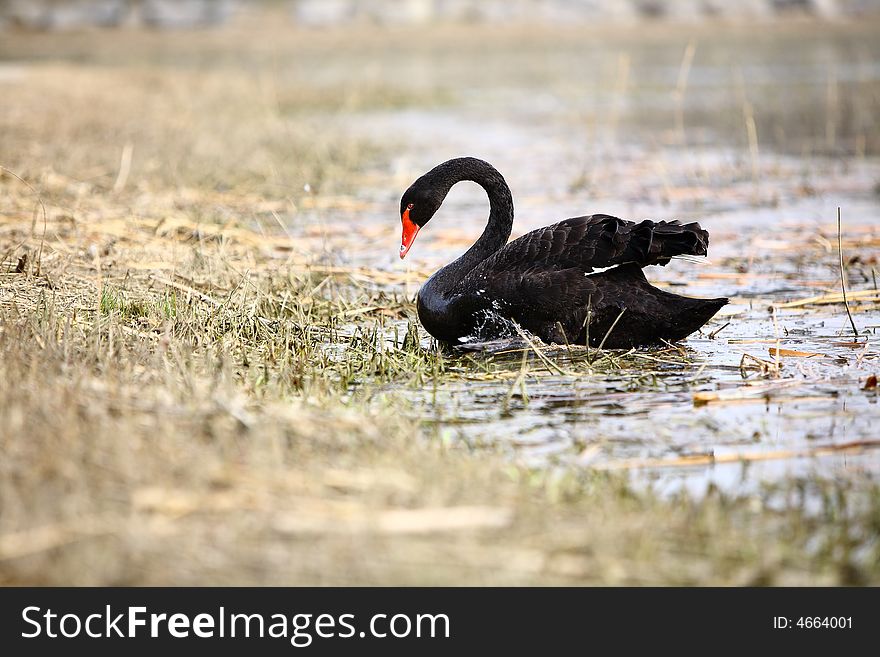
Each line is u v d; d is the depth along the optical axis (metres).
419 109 46.09
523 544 8.28
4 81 45.12
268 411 10.41
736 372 13.27
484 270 14.09
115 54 71.81
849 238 20.64
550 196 26.12
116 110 36.69
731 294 17.14
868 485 9.84
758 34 84.88
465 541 8.21
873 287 17.12
